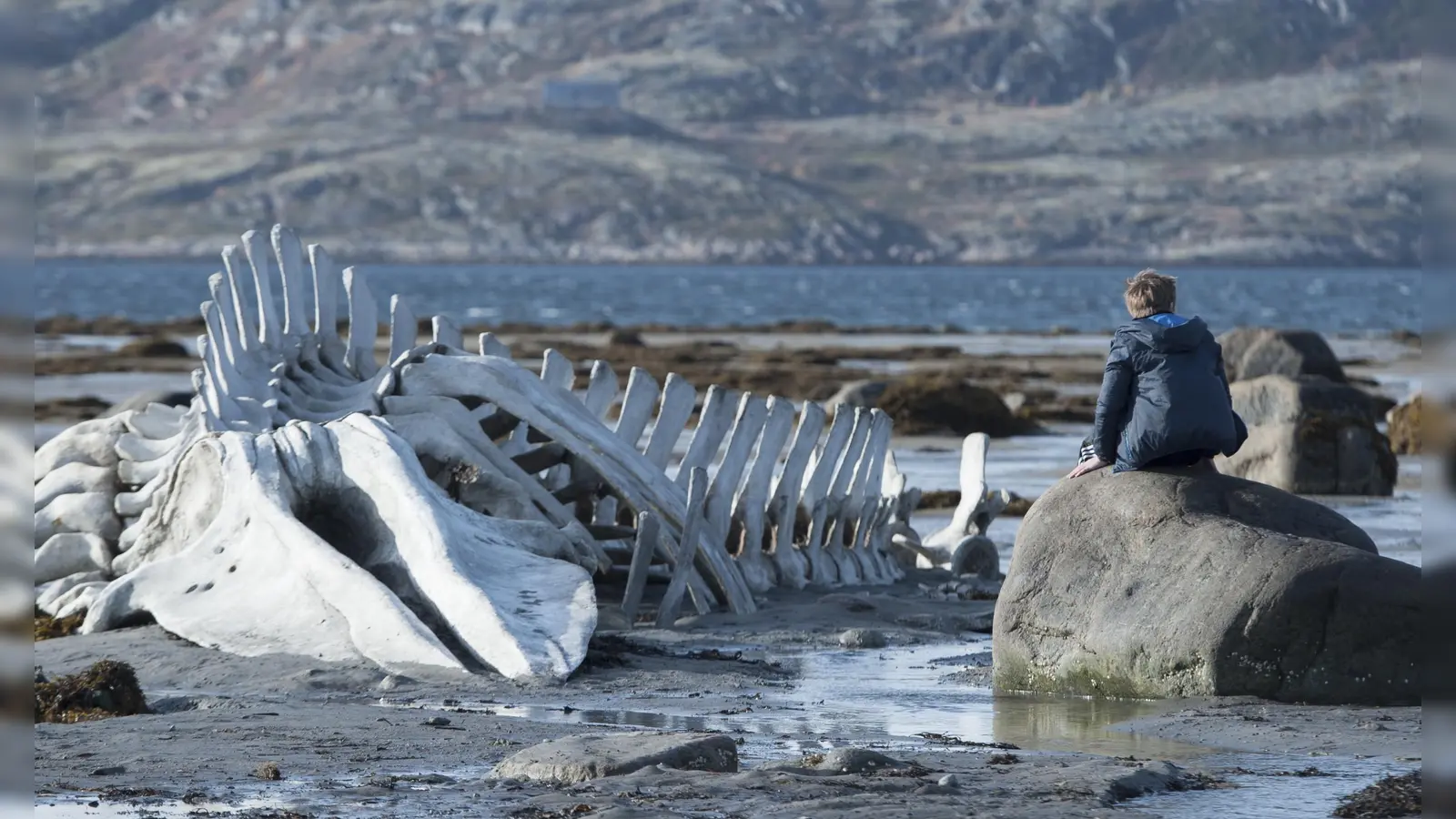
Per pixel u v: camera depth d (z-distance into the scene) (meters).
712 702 36.59
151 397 65.06
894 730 33.12
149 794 26.09
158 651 41.81
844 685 39.16
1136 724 33.44
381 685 37.97
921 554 63.72
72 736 31.45
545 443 54.25
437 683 38.50
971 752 30.44
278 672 39.50
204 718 33.69
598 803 24.86
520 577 44.09
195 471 48.47
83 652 42.03
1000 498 64.69
